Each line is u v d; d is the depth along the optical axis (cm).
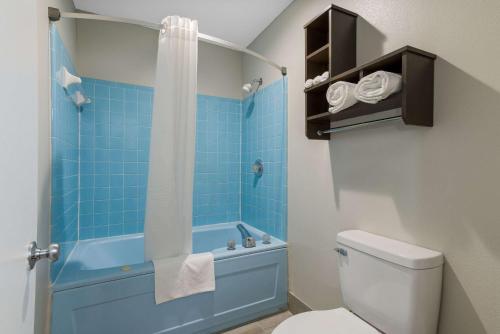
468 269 90
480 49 87
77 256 178
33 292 67
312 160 169
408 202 109
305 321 108
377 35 123
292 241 190
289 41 192
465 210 91
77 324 128
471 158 89
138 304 141
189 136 160
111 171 218
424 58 97
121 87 220
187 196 162
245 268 174
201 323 159
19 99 55
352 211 138
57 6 147
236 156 273
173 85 154
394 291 98
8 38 49
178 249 160
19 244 56
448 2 95
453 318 94
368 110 120
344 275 122
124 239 215
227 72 268
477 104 87
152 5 193
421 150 104
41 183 114
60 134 147
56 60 138
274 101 212
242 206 270
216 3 191
